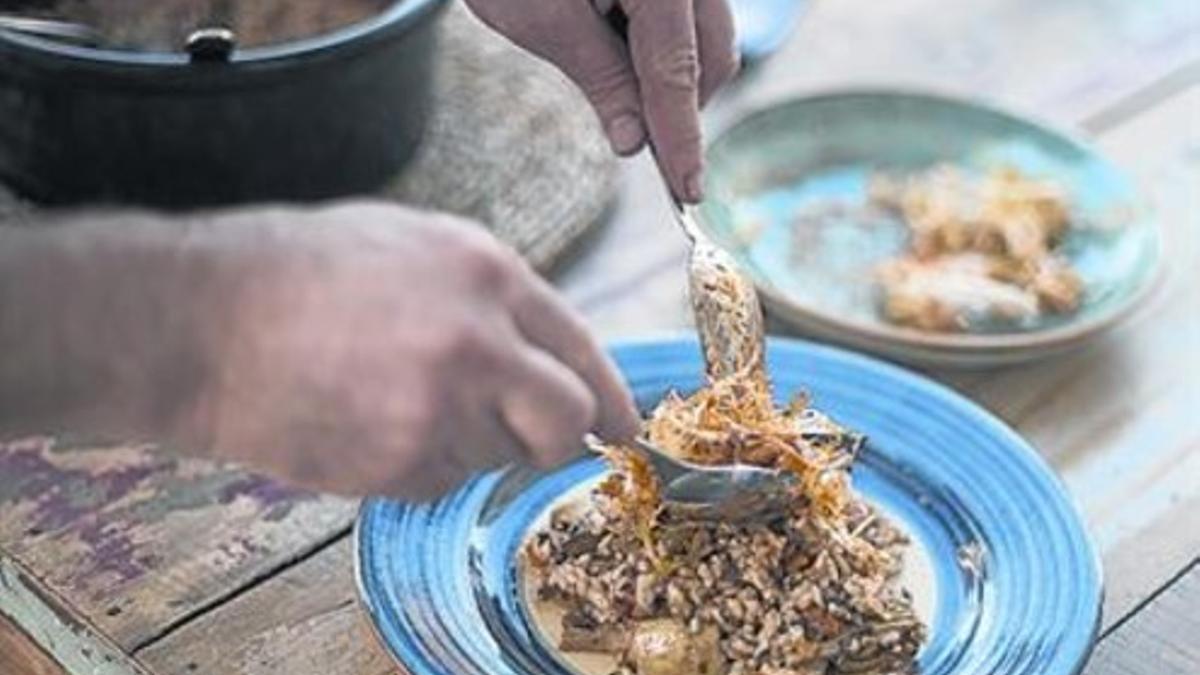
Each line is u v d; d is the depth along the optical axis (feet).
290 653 3.18
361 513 3.18
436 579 3.14
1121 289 3.96
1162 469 3.60
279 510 3.43
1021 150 4.30
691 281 3.41
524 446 2.43
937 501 3.36
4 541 3.35
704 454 3.09
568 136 4.34
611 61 3.56
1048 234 4.09
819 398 3.51
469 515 3.26
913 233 4.10
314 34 4.35
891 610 3.14
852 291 3.97
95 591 3.27
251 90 3.90
